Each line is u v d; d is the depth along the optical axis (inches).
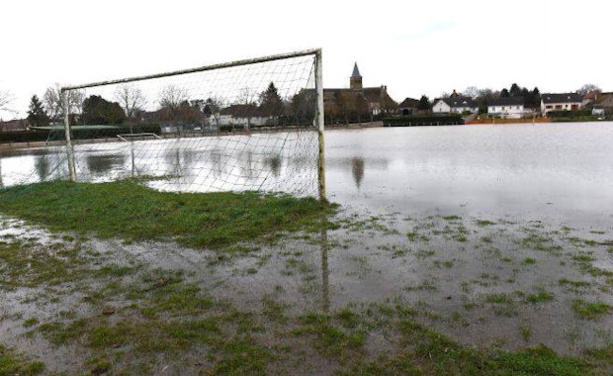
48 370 112.9
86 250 216.7
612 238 201.0
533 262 172.6
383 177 426.9
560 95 3900.1
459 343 116.4
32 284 174.9
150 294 159.3
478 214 256.2
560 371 102.4
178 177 487.5
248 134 469.1
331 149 824.3
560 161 506.6
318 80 290.7
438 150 725.3
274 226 242.5
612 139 881.5
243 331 128.5
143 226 251.3
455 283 155.6
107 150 908.6
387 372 105.8
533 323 125.2
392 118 2731.3
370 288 154.9
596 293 142.7
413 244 202.4
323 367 108.8
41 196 377.7
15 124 2114.9
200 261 192.4
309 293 153.1
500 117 3142.2
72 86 441.1
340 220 252.8
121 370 111.7
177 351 119.4
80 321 139.3
